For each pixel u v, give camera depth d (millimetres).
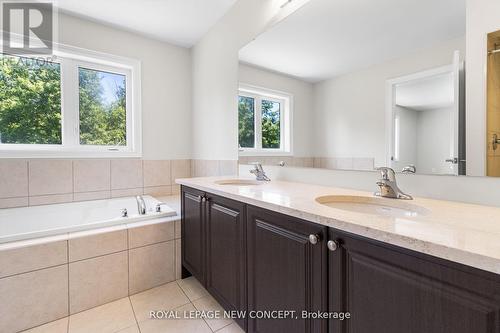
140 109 2629
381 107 1254
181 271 1926
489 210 860
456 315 533
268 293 1054
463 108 991
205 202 1531
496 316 480
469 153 979
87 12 2180
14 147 2113
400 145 1184
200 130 2750
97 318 1459
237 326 1401
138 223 1786
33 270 1376
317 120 1558
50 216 2098
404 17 1163
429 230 631
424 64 1097
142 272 1752
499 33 905
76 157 2311
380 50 1250
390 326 649
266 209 1043
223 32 2285
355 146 1371
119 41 2482
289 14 1653
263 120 1916
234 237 1263
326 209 873
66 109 2312
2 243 1353
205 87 2627
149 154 2711
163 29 2500
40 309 1395
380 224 683
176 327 1388
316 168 1578
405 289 613
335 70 1448
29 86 2178
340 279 762
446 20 1035
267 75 1854
